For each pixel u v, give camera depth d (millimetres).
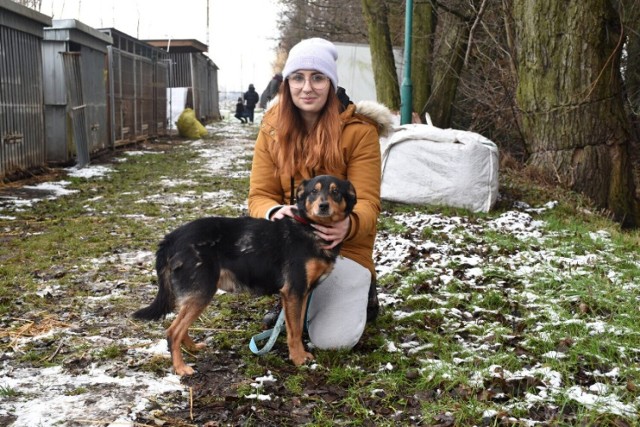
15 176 11156
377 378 3762
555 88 9727
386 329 4586
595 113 9555
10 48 10875
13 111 11047
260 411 3373
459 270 5988
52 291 5422
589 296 5078
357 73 16156
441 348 4172
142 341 4363
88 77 14375
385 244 7004
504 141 13344
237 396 3502
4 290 5328
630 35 13484
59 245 7016
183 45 27266
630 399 3430
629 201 9812
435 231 7523
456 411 3346
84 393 3559
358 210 4059
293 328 3916
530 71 10016
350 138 4293
